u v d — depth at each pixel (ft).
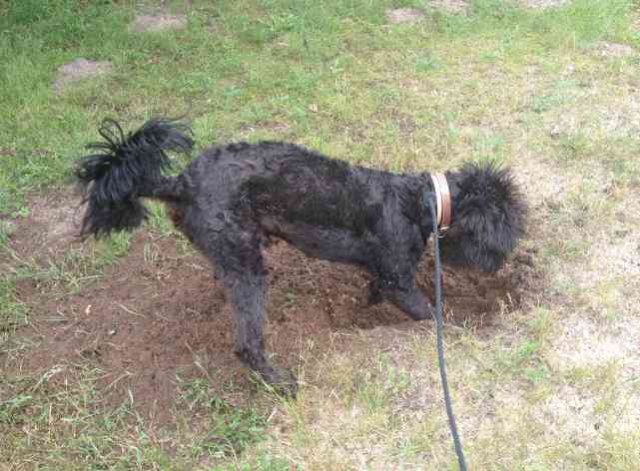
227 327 5.47
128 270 6.07
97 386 5.02
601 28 9.30
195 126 7.55
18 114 7.88
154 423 4.75
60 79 8.67
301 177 5.01
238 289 4.84
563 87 8.16
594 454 4.32
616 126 7.53
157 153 4.73
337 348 5.22
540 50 8.98
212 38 9.43
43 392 4.97
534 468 4.24
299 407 4.70
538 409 4.65
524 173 6.90
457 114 7.81
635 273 5.73
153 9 10.29
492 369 4.92
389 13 10.14
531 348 5.02
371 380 4.90
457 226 5.32
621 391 4.74
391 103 8.04
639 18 9.84
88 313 5.64
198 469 4.40
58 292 5.84
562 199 6.57
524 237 5.72
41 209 6.75
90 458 4.51
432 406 4.70
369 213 5.16
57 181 7.02
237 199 4.84
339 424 4.62
